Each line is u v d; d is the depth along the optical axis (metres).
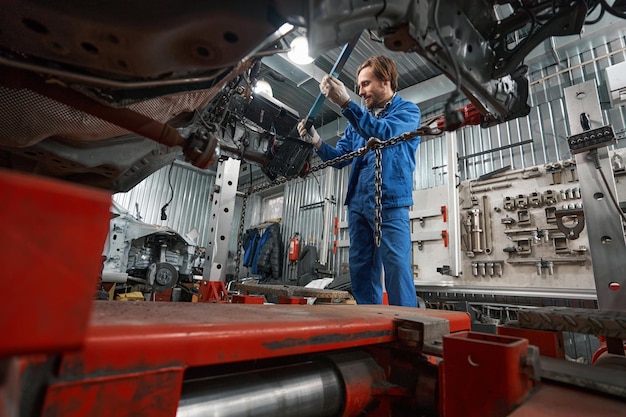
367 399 0.70
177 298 4.78
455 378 0.53
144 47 0.60
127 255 4.02
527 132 3.65
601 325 0.80
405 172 1.86
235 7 0.55
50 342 0.21
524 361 0.52
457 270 3.64
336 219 5.32
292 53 2.40
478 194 3.76
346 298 2.02
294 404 0.58
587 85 1.44
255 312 0.69
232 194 2.78
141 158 1.20
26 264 0.21
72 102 0.73
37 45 0.63
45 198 0.22
